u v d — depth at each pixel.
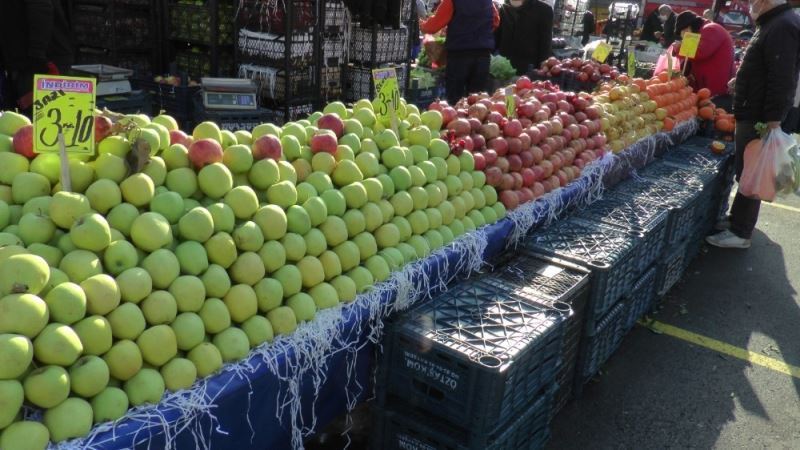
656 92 6.82
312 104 7.29
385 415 2.94
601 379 4.27
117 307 2.07
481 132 4.25
